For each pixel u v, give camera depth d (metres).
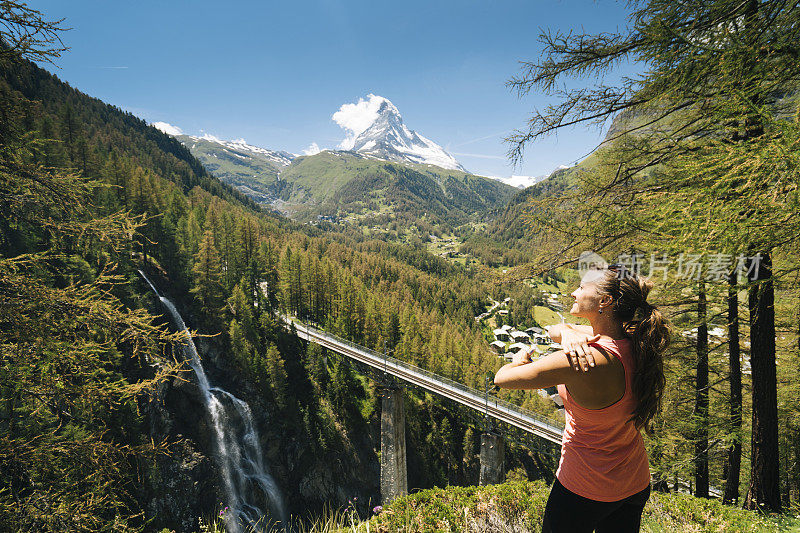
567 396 1.50
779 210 2.75
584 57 5.25
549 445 29.88
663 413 9.88
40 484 6.02
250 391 49.38
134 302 41.81
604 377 1.26
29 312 6.45
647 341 1.27
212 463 42.62
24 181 6.93
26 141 6.73
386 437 36.69
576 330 1.55
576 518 1.46
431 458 51.00
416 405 53.47
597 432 1.41
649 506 4.26
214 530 3.29
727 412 8.91
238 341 49.78
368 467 50.25
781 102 3.74
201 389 46.22
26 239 14.72
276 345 53.25
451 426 52.72
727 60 3.71
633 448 1.42
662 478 9.16
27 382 6.44
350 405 51.88
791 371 10.65
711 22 4.25
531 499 3.74
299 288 66.44
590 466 1.42
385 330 66.50
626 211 5.68
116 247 7.95
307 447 49.44
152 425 39.25
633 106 5.36
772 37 3.72
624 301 1.33
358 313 66.62
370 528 3.17
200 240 61.56
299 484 48.31
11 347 6.31
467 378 58.91
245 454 46.09
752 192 2.90
